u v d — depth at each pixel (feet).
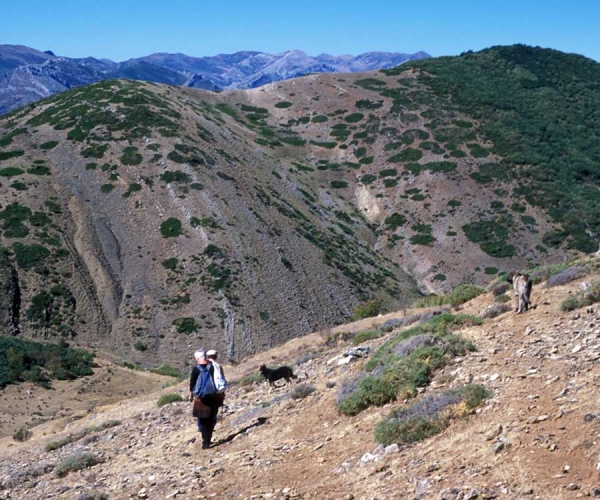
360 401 34.37
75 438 58.95
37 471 44.70
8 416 121.90
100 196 259.39
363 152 376.48
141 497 31.22
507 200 317.22
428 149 363.35
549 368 30.48
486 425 26.35
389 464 26.32
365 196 340.80
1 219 231.09
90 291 213.46
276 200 294.25
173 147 291.58
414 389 33.27
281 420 38.55
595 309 38.68
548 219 304.09
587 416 23.86
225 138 343.46
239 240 243.40
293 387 47.21
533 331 37.91
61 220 240.94
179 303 213.66
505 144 362.53
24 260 213.66
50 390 140.36
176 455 38.19
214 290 217.15
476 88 437.58
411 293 264.11
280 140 396.78
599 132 400.06
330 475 27.58
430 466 24.62
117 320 206.49
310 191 334.24
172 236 240.73
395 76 471.62
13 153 280.10
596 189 333.21
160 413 56.65
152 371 171.94
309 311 224.53
